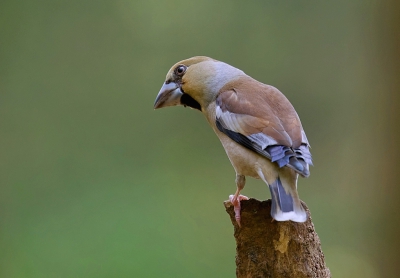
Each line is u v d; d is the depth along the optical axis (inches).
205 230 565.3
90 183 647.8
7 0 703.7
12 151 682.2
